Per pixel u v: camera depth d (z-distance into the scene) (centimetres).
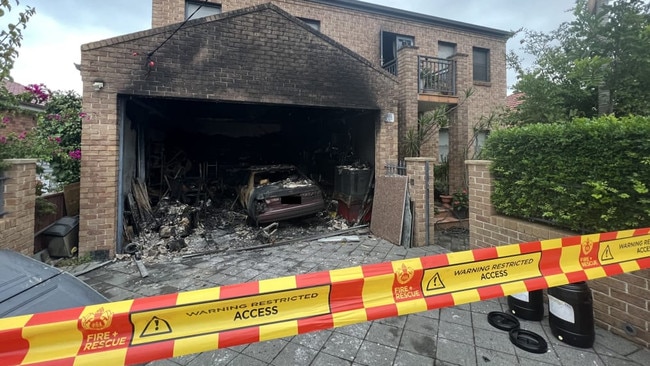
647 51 316
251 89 521
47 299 162
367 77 609
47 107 637
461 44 980
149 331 146
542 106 389
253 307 162
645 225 226
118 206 474
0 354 126
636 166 223
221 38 502
